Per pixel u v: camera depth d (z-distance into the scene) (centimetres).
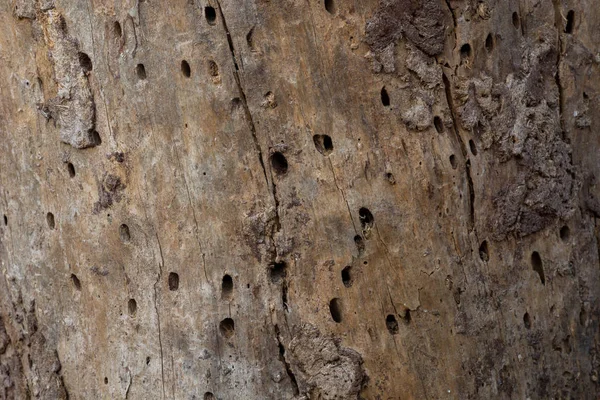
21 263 274
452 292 246
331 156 236
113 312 254
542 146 260
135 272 248
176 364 247
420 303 244
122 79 238
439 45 239
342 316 241
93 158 247
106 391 261
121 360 256
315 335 240
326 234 238
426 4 236
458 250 247
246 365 244
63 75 244
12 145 265
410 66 237
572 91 270
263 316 241
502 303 256
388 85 237
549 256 268
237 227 238
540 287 266
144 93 237
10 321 286
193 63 232
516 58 254
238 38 230
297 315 241
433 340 246
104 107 242
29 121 257
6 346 289
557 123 266
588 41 273
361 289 240
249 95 233
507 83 252
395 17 234
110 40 238
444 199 244
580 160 276
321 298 240
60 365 271
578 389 279
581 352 279
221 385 245
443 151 243
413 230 241
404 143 239
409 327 244
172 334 246
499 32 248
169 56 233
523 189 257
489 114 249
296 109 233
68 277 262
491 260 254
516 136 253
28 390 284
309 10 230
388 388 244
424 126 239
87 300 259
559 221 270
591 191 280
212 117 234
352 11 231
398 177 239
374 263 241
